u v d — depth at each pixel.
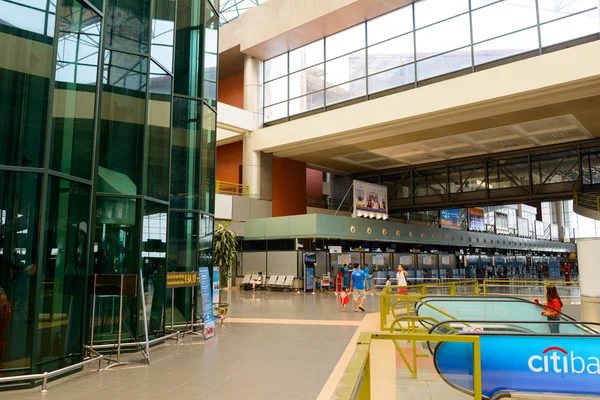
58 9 7.32
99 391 6.37
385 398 5.12
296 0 27.59
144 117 9.66
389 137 27.33
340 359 8.38
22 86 7.02
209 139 13.03
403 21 25.28
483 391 4.63
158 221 10.12
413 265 33.97
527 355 4.64
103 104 9.56
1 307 6.63
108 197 9.36
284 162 32.50
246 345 9.77
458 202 32.94
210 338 10.63
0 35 6.95
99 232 9.20
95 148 8.27
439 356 4.77
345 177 39.66
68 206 7.62
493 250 46.66
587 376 4.57
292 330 11.77
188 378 7.05
